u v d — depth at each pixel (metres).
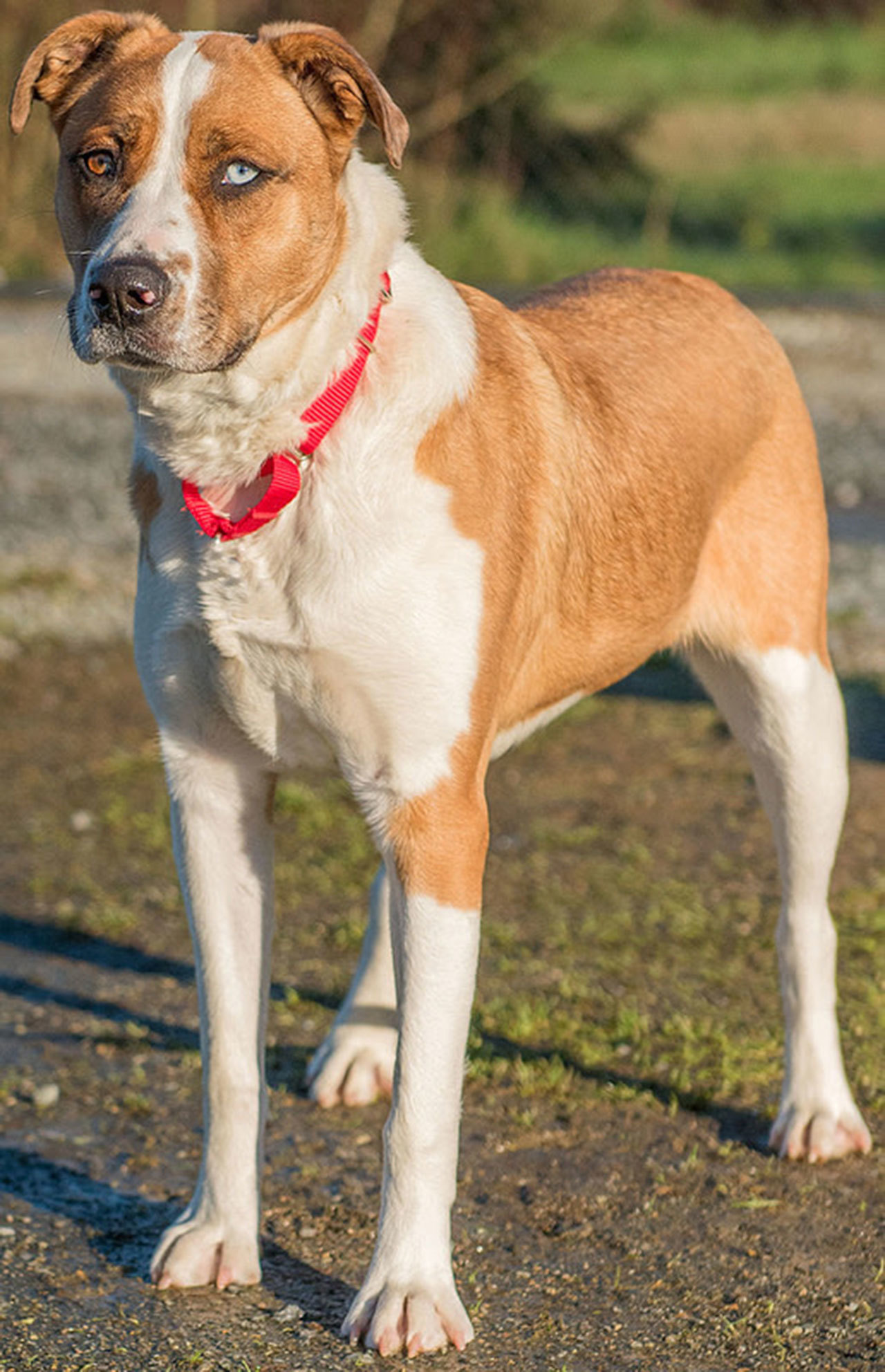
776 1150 6.16
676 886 8.68
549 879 8.80
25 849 9.30
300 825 9.57
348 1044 6.64
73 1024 7.27
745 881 8.77
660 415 6.09
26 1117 6.41
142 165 4.74
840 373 21.28
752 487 6.43
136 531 15.27
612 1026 7.11
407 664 4.95
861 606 12.96
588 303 6.41
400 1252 4.94
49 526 15.33
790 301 25.41
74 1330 4.94
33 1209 5.71
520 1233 5.57
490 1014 7.20
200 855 5.32
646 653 6.27
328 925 8.31
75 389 21.41
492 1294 5.20
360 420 4.93
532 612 5.55
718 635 6.36
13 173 25.03
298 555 4.93
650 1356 4.86
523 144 28.73
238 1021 5.30
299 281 4.82
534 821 9.63
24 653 12.39
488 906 8.47
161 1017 7.38
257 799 5.39
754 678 6.28
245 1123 5.31
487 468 5.21
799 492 6.49
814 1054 6.20
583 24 28.12
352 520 4.91
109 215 4.78
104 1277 5.28
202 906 5.31
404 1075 4.96
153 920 8.47
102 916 8.40
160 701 5.27
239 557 4.95
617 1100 6.52
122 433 19.27
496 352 5.54
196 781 5.32
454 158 27.41
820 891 6.25
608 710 11.50
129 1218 5.68
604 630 5.96
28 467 17.50
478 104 27.19
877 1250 5.45
